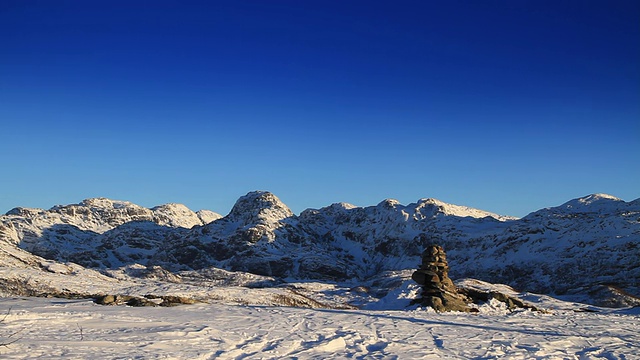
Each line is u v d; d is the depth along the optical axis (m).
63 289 62.53
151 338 17.25
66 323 19.44
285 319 24.50
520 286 139.25
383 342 19.38
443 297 34.69
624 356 18.41
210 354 15.44
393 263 197.50
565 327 26.27
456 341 20.19
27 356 13.77
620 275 121.44
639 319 31.75
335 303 84.56
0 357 13.48
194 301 30.53
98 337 16.97
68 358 13.77
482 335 22.12
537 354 17.97
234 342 17.50
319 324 23.42
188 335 18.20
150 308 26.12
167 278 153.12
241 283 147.12
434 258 36.00
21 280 64.50
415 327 23.98
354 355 16.56
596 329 25.80
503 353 17.94
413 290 39.59
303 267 180.50
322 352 16.91
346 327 22.83
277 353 16.31
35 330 17.67
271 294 71.75
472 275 158.62
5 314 19.86
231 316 24.52
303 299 73.62
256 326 21.66
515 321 28.50
